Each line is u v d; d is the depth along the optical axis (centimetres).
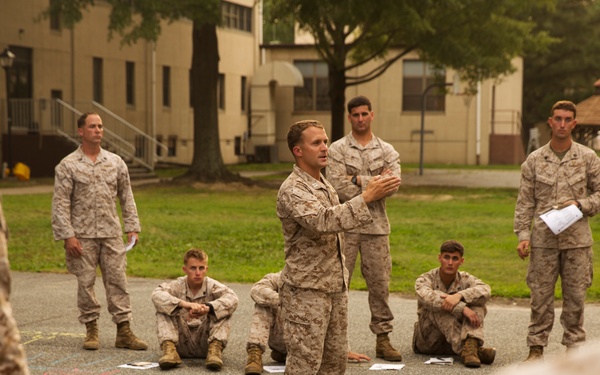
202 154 3303
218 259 1609
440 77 3988
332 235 580
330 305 580
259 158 5197
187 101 4753
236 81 5097
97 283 1346
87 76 3938
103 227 895
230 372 792
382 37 3866
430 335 852
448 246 854
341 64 3644
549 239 809
